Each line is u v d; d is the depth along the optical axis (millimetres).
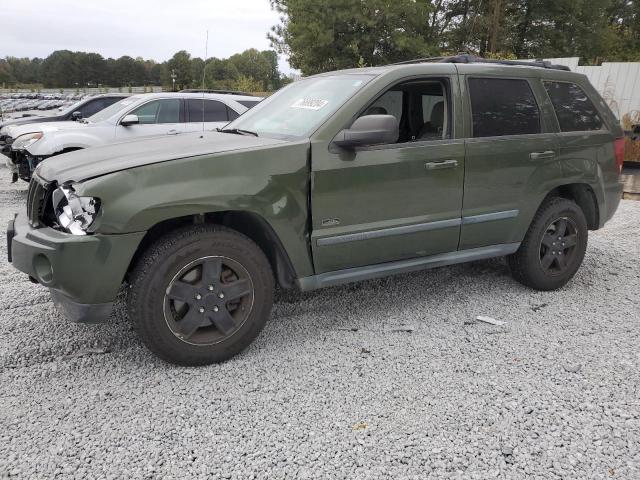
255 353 3393
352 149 3359
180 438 2537
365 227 3496
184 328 3080
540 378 3080
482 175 3898
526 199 4156
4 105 52719
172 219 3141
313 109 3619
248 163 3098
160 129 8719
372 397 2885
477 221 3951
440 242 3842
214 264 3100
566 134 4348
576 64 13148
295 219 3256
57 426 2617
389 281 4723
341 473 2305
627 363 3260
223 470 2322
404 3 23938
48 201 3119
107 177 2811
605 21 27594
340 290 4500
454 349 3443
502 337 3621
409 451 2445
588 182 4508
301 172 3236
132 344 3479
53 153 7980
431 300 4293
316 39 24828
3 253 5402
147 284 2930
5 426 2609
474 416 2711
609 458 2402
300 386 2996
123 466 2342
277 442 2512
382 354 3379
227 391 2947
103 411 2746
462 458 2402
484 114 3943
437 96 3939
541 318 3947
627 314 4035
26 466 2328
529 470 2326
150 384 3008
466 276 4863
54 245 2818
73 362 3236
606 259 5422
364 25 24297
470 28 25391
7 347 3408
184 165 2953
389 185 3520
